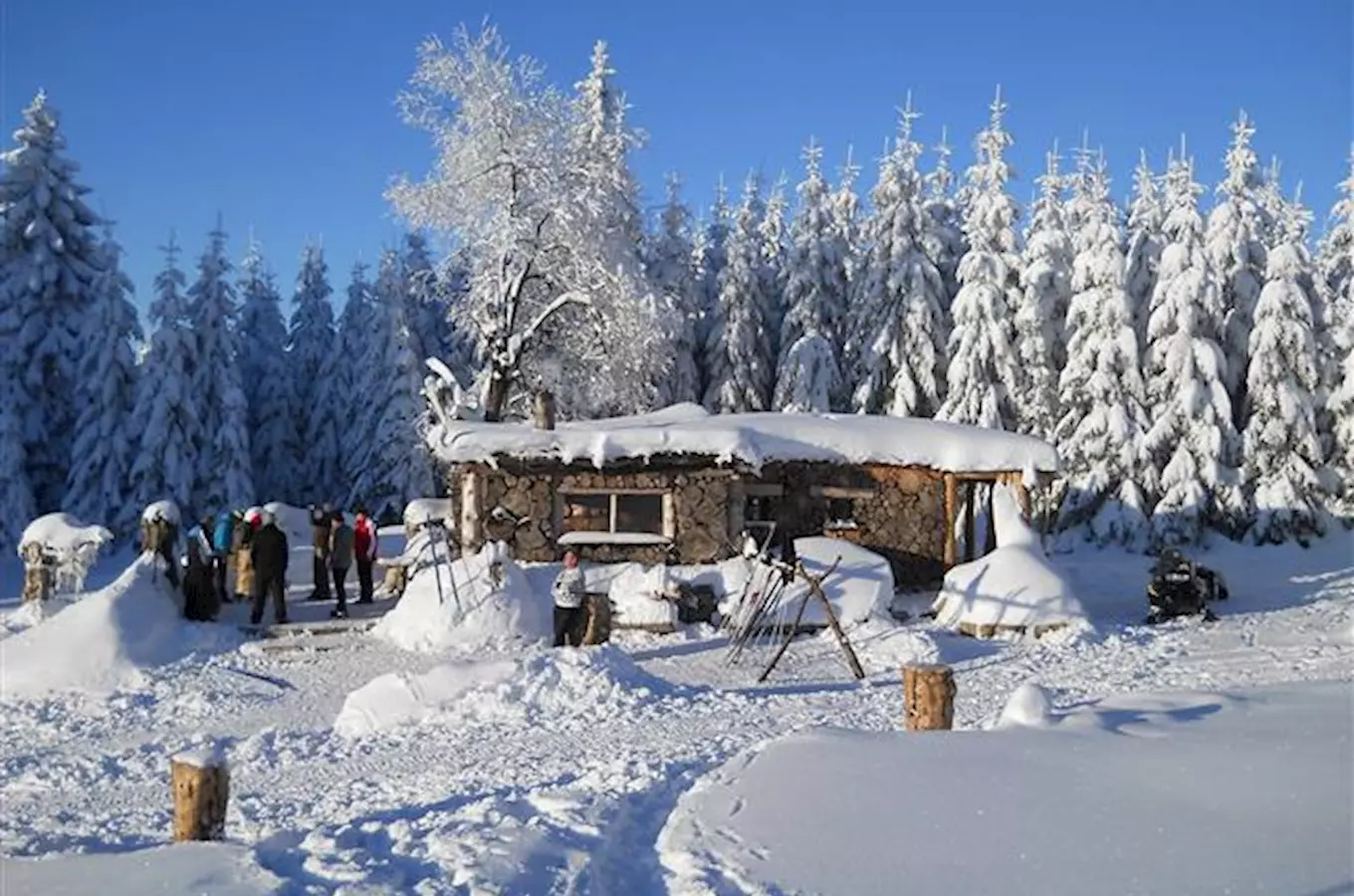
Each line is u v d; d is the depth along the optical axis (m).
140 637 16.84
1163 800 6.50
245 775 11.06
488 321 30.66
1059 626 18.94
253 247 50.34
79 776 11.61
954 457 22.30
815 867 5.64
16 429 32.94
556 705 13.05
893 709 12.80
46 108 35.91
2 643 16.34
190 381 36.19
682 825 6.38
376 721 12.88
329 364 45.56
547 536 20.80
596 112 33.06
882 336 38.31
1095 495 33.72
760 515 22.27
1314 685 10.29
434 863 6.11
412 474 39.88
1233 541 32.06
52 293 34.94
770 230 48.31
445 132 31.34
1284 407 31.72
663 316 32.56
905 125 40.19
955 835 6.01
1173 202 37.97
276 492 44.75
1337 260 40.28
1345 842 5.71
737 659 16.72
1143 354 35.22
